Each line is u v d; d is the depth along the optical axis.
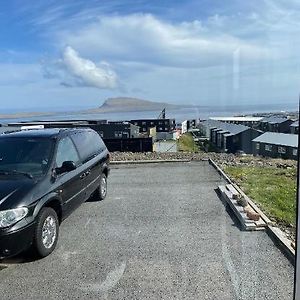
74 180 4.77
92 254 3.84
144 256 3.73
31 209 3.62
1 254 3.40
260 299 2.79
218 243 3.94
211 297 2.87
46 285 3.19
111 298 2.93
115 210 5.47
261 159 6.42
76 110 4.47
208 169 8.12
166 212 5.24
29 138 4.84
